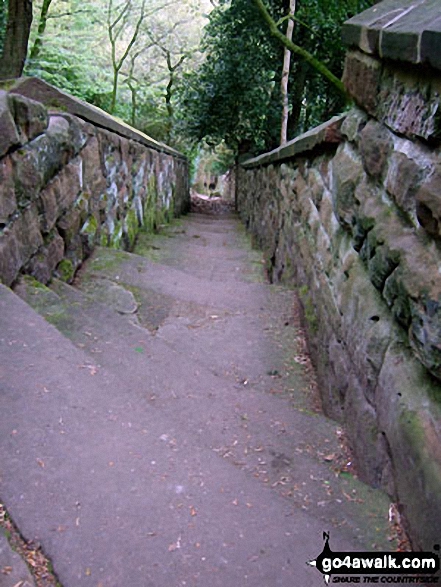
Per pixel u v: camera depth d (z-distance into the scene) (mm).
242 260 5688
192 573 1104
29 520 1174
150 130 15438
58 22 9984
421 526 1200
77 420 1517
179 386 2133
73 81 10773
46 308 2455
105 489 1288
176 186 10492
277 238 4762
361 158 1923
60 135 2977
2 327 1876
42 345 1828
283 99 8219
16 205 2379
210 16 10922
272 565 1154
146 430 1533
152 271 3848
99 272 3615
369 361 1651
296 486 1549
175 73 14664
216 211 15266
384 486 1494
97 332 2414
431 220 1204
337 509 1433
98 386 1683
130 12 11594
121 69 14266
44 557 1103
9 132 2248
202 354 2762
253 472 1618
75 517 1197
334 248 2342
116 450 1429
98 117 3893
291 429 1935
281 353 2836
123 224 4996
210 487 1361
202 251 5926
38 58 9539
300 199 3449
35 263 2672
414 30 1306
